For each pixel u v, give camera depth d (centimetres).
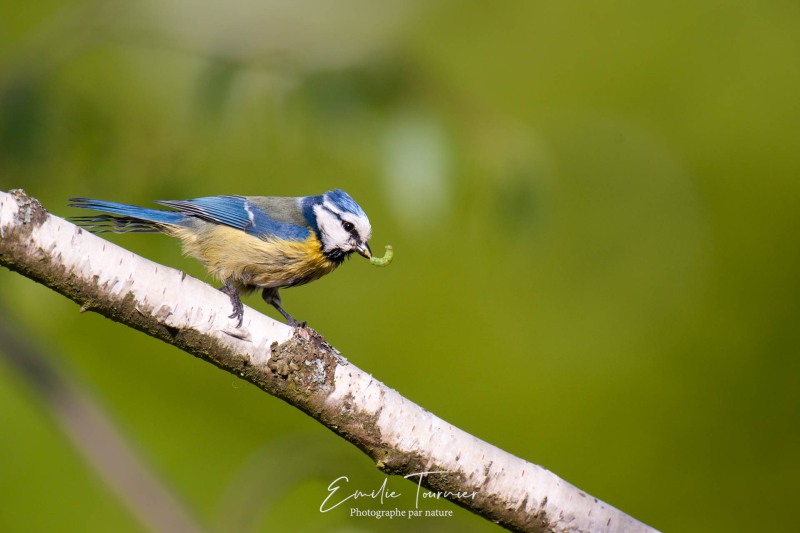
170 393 1295
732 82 1505
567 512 604
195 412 1283
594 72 1532
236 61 845
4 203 543
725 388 1322
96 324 1309
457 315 1385
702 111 1489
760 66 1507
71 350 1284
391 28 1327
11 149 864
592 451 1284
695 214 1409
